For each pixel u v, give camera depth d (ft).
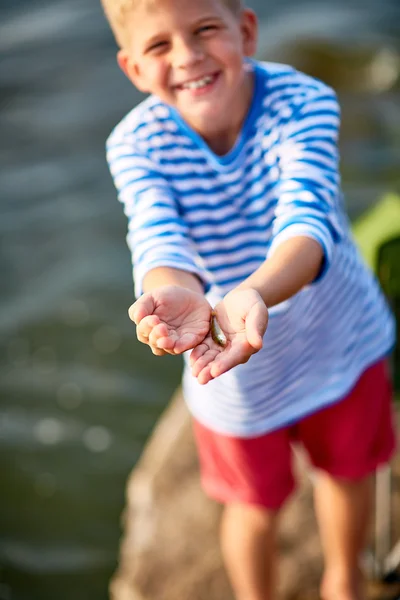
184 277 5.77
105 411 16.15
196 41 5.93
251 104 6.31
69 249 21.47
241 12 6.20
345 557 8.00
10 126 28.68
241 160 6.27
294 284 5.44
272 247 5.68
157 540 10.00
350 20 32.76
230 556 7.87
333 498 7.72
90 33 36.11
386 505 8.61
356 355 7.02
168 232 6.03
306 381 6.92
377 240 7.61
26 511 14.11
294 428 7.54
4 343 18.25
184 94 6.12
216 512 10.16
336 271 6.73
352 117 25.93
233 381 6.77
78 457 15.14
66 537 13.48
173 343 4.89
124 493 14.26
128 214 6.35
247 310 4.92
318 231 5.62
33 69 33.17
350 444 7.31
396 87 27.61
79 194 24.07
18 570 12.92
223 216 6.42
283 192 5.92
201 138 6.33
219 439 7.25
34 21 38.99
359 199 21.62
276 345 6.61
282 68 6.45
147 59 6.08
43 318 18.88
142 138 6.42
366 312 7.06
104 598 12.27
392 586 8.70
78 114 28.94
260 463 7.23
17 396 16.75
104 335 18.17
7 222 23.00
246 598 7.94
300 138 6.11
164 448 11.26
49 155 26.53
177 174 6.36
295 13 34.83
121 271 20.24
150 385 16.66
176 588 9.39
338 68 28.63
